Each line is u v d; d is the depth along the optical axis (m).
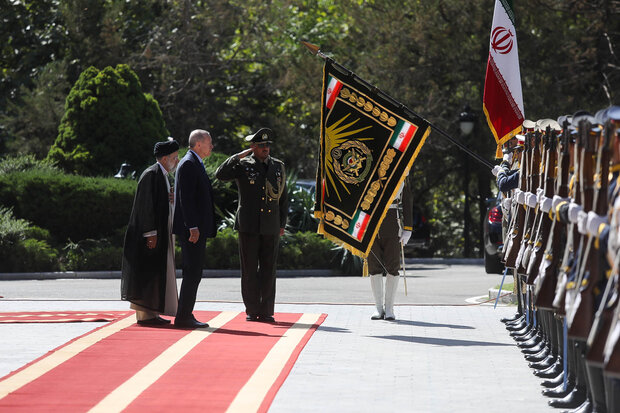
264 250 19.69
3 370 13.93
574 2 46.78
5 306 22.39
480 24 47.72
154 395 12.11
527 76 47.72
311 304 23.42
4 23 55.78
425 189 53.88
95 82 41.91
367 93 19.02
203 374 13.56
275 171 19.72
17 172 37.31
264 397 11.99
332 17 64.81
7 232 34.53
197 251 18.66
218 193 38.56
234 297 26.16
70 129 41.91
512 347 16.50
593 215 9.47
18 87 53.97
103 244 36.06
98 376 13.38
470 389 12.80
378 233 20.06
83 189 36.19
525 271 13.34
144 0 56.72
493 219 34.69
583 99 47.84
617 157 8.96
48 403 11.62
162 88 53.28
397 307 22.84
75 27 53.09
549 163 12.10
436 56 49.12
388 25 49.25
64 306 22.42
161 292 18.62
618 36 47.28
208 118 54.81
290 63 55.66
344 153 19.06
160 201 18.78
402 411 11.41
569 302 10.14
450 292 27.73
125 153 41.91
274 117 55.53
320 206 19.12
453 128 50.00
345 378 13.53
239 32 57.97
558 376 13.22
